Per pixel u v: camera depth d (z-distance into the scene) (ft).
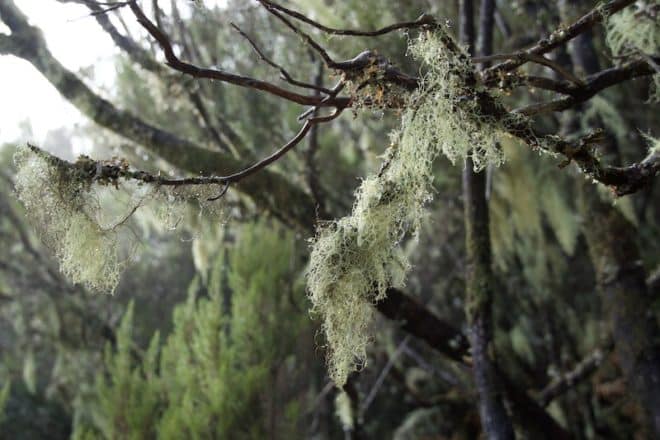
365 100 3.60
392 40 8.04
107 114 7.19
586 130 7.76
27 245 14.01
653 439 7.22
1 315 17.16
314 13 8.27
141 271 16.55
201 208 3.76
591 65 7.47
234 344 10.27
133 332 15.98
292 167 9.90
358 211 3.49
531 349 13.84
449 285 15.70
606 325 9.50
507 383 7.50
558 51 8.57
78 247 3.44
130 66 9.74
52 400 16.78
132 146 8.50
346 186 13.57
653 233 13.46
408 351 12.26
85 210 3.46
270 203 7.55
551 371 12.19
